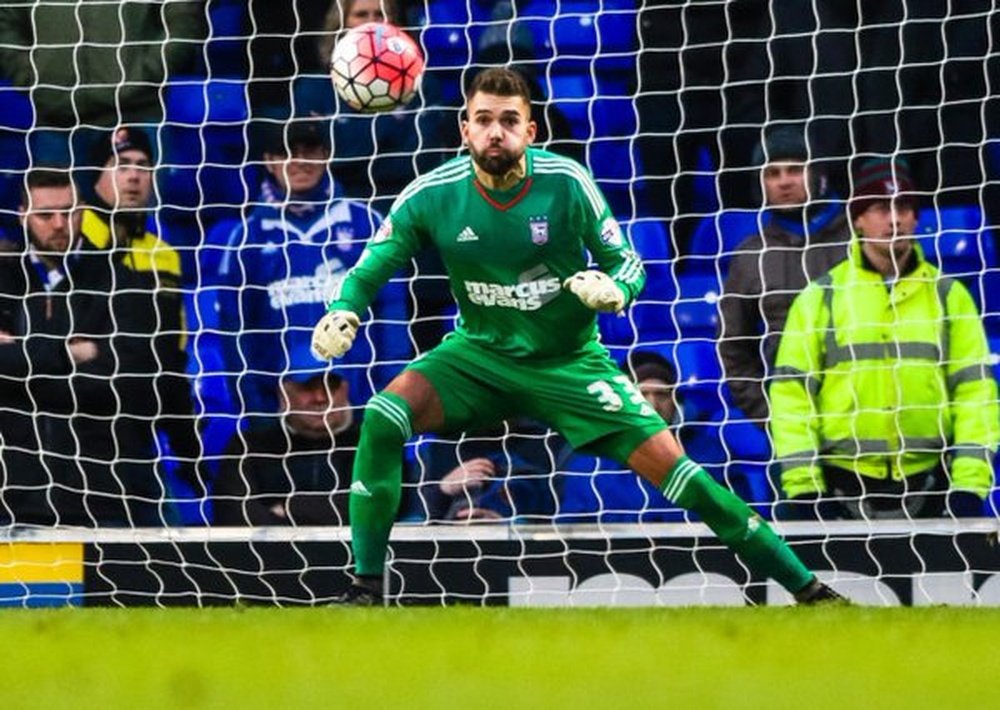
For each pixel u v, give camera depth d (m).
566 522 28.17
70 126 29.64
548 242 22.11
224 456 28.34
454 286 22.78
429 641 16.73
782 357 27.67
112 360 28.44
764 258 28.38
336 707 14.07
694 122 29.83
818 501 26.64
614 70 29.89
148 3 29.70
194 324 28.75
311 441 28.70
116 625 17.78
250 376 28.72
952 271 29.28
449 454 28.25
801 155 29.08
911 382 27.42
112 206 29.08
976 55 29.52
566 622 17.77
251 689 14.70
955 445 27.41
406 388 22.59
